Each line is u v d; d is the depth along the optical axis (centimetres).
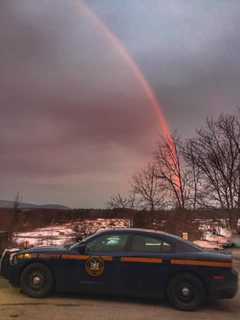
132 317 768
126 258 883
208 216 2997
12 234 2039
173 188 3069
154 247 893
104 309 819
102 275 881
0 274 948
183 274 858
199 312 836
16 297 887
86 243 909
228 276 853
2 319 712
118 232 915
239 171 3125
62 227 2553
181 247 890
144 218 2680
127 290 874
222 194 3116
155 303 893
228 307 890
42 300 869
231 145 3209
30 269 898
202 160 3194
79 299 891
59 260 898
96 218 2758
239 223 2984
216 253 899
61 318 734
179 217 2758
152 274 869
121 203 2766
